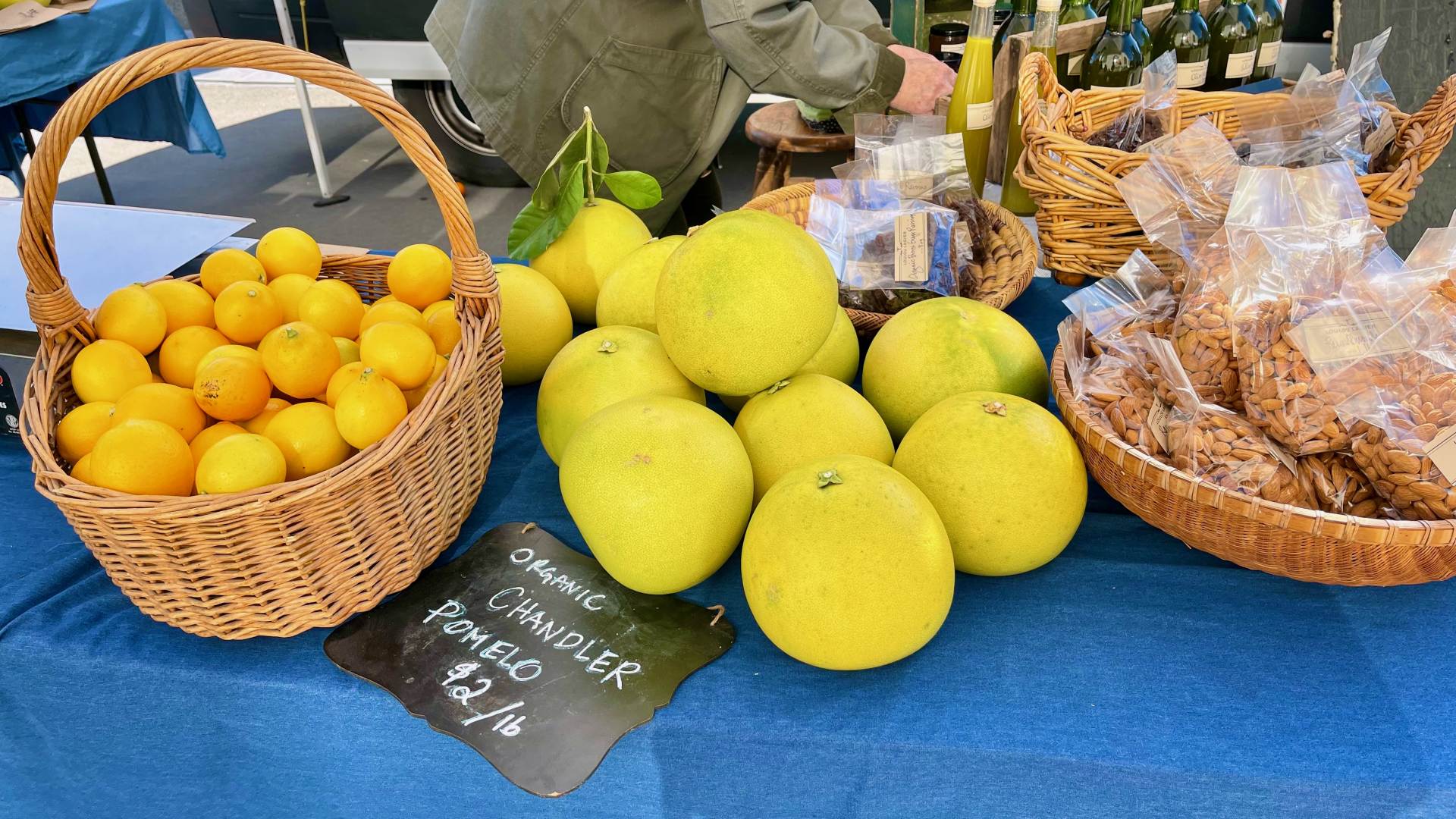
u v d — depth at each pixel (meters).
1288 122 1.16
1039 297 1.20
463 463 0.78
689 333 0.74
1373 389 0.68
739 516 0.71
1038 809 0.62
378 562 0.71
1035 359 0.85
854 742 0.60
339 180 3.95
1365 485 0.71
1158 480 0.68
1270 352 0.72
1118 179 1.01
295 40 3.47
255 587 0.66
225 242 1.19
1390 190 0.98
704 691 0.65
